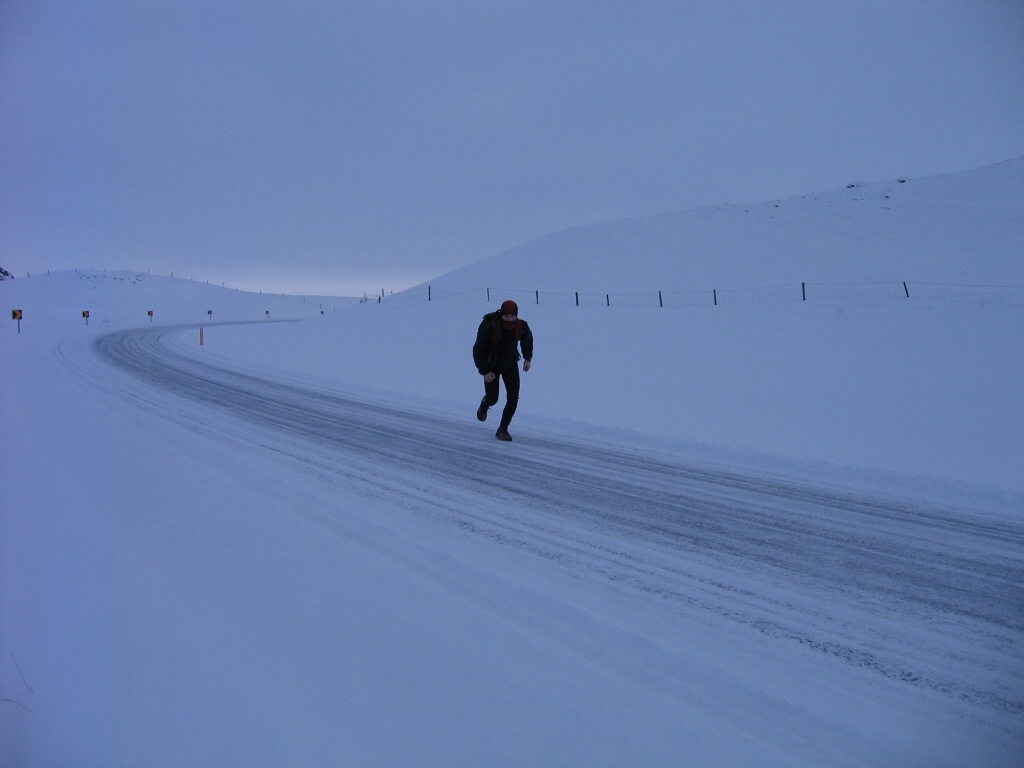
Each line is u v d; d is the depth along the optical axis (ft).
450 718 7.19
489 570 11.78
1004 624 10.32
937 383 35.19
